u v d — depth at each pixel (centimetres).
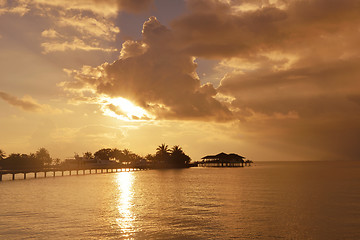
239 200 4381
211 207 3828
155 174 11538
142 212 3506
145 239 2522
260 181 7712
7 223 2977
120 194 5072
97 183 7294
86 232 2694
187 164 17875
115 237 2564
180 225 2931
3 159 12769
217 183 7181
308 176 9762
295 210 3603
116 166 13350
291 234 2638
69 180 8331
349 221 3048
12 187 6238
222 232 2708
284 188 5934
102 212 3497
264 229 2791
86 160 14688
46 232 2681
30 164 12662
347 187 6081
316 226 2875
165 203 4141
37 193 5178
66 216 3281
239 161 18900
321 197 4634
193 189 5853
